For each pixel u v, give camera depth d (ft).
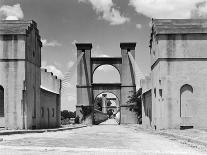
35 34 155.12
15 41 138.41
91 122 312.50
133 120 312.29
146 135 121.19
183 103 139.33
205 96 139.23
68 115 479.41
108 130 171.73
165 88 139.13
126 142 88.17
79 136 113.60
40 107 163.84
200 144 81.00
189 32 139.23
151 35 163.43
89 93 315.37
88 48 318.86
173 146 76.84
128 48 320.91
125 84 318.04
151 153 60.03
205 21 143.13
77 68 317.22
